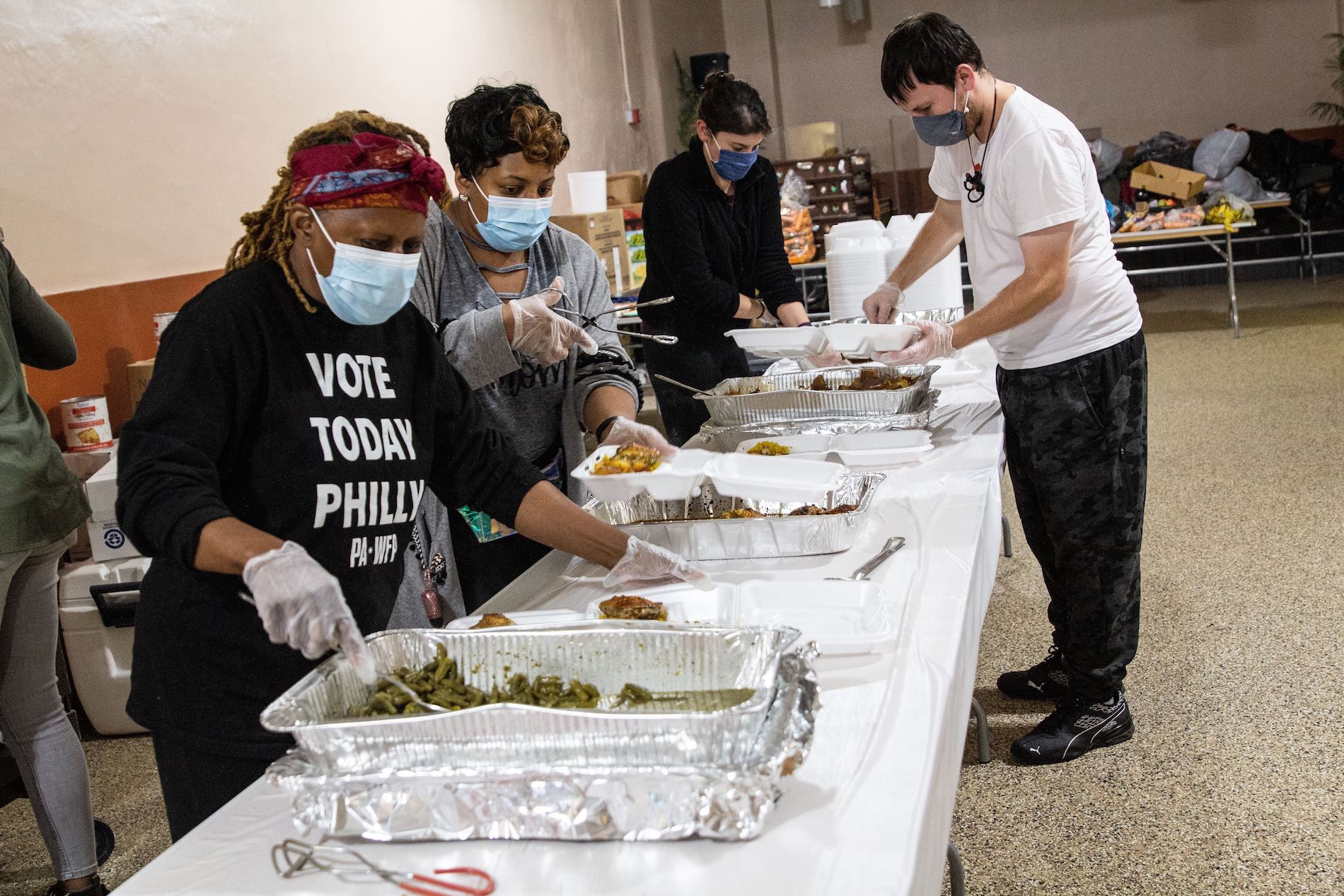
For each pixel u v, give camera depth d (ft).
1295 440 15.23
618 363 7.23
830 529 5.74
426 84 17.12
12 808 9.11
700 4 32.58
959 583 5.16
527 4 21.12
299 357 4.31
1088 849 6.93
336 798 3.32
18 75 9.93
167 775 4.50
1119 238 23.34
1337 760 7.60
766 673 3.60
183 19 11.92
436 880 3.21
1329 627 9.62
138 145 11.26
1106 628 7.69
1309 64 30.99
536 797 3.27
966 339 7.05
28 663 6.93
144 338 11.26
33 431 6.98
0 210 9.74
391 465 4.57
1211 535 12.19
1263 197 27.86
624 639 3.90
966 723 4.79
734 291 10.44
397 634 3.97
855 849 3.18
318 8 14.38
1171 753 7.93
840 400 8.11
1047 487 7.42
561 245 7.22
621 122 26.53
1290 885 6.35
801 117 34.40
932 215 9.16
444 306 6.66
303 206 4.06
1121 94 32.53
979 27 32.99
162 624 4.34
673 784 3.20
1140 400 7.22
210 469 4.00
